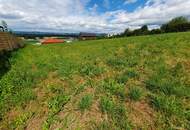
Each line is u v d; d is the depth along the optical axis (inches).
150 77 186.4
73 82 199.2
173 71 199.2
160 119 121.9
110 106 134.6
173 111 127.5
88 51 467.2
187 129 113.2
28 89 201.8
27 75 251.3
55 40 2869.1
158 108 131.5
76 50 542.6
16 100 176.2
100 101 144.4
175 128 114.1
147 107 134.5
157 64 230.4
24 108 161.8
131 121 121.6
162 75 189.0
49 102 159.9
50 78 232.2
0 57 382.9
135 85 172.6
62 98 160.1
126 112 130.2
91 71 231.0
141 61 255.1
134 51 344.2
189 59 238.4
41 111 149.3
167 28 2074.3
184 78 179.0
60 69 264.8
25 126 135.7
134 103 140.6
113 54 346.9
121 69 228.5
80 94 163.3
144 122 120.6
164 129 113.9
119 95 153.7
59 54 473.1
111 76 205.0
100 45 624.1
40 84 214.2
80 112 133.3
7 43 569.3
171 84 163.9
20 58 428.1
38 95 182.4
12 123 142.6
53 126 126.0
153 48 348.2
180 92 149.2
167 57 261.6
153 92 156.3
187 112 126.6
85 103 138.9
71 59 351.3
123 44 518.0
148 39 588.4
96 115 128.2
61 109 143.0
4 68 297.6
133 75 195.5
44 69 282.7
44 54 510.0
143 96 149.7
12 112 158.6
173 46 342.0
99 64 270.7
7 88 207.0
